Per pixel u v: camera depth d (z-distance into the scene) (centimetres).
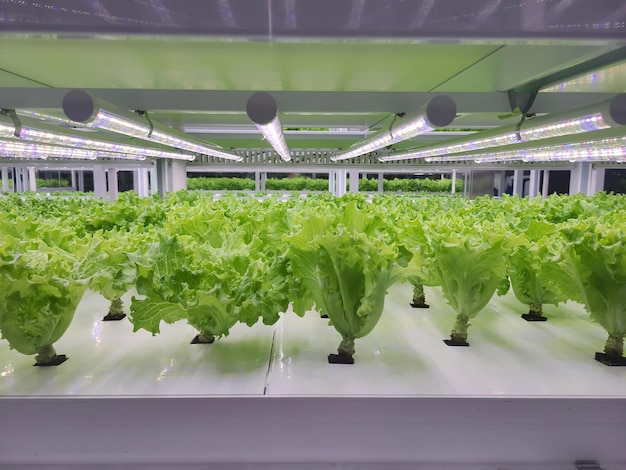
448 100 295
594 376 236
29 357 258
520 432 212
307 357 258
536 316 323
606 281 245
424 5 131
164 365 247
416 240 331
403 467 214
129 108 388
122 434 210
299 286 255
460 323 279
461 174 1427
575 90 390
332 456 213
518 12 132
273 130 374
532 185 1279
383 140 477
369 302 235
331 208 444
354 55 318
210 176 1433
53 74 378
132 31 131
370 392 216
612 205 586
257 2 130
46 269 232
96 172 1171
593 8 132
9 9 127
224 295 239
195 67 352
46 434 209
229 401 208
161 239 253
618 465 215
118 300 320
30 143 547
